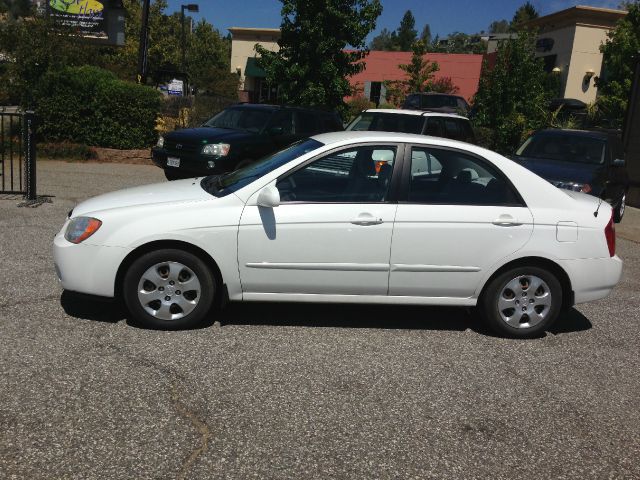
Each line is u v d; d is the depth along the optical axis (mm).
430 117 11500
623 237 10375
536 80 17719
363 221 4863
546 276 5164
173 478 3053
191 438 3408
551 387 4363
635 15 19828
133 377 4062
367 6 17172
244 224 4785
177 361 4352
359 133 5340
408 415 3826
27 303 5258
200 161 10625
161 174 13531
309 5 16516
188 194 5082
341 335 5074
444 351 4891
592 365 4801
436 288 5062
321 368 4406
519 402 4102
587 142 10734
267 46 40938
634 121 14195
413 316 5672
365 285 4992
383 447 3455
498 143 17281
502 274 5137
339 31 16922
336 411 3811
